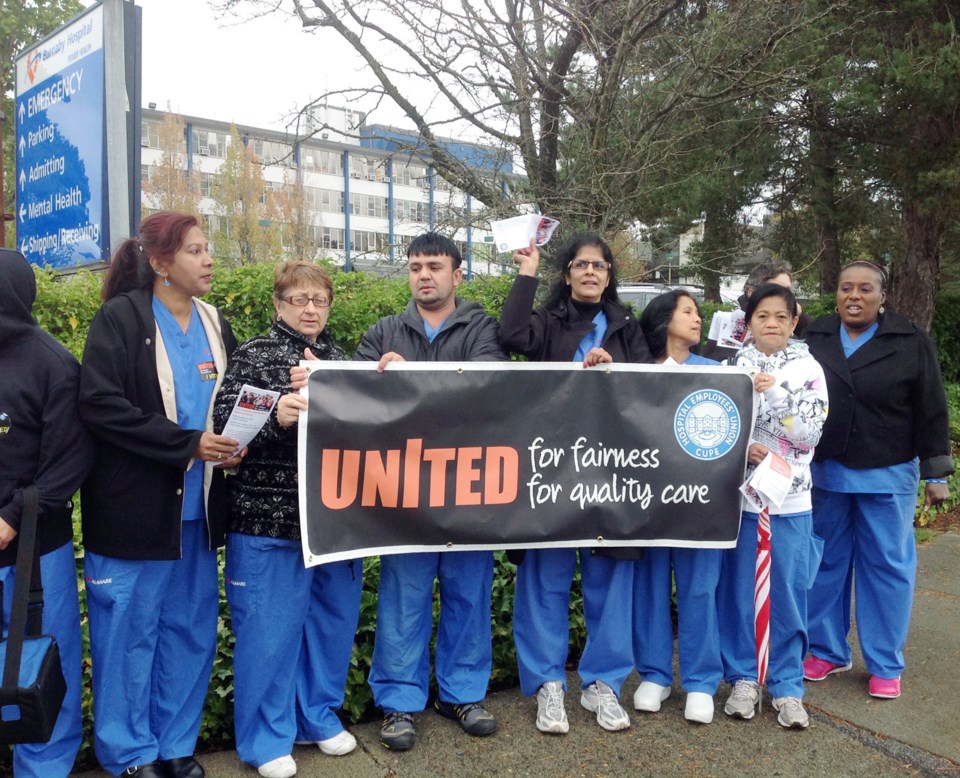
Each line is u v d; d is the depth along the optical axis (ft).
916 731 11.51
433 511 10.75
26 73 22.93
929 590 17.60
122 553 9.21
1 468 8.70
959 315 43.55
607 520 11.27
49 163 21.74
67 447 8.92
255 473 9.97
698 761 10.57
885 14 32.14
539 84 21.02
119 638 9.32
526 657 11.59
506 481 11.01
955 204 34.86
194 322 10.09
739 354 12.50
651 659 12.01
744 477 11.64
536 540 11.07
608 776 10.19
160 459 9.04
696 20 24.14
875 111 32.55
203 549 9.94
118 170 18.25
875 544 12.66
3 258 8.82
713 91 22.71
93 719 9.88
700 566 11.65
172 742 9.83
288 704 10.23
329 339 11.09
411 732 10.70
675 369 11.44
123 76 18.29
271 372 10.02
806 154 39.73
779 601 11.63
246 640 9.96
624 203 21.48
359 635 12.16
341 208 121.29
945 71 30.25
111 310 9.26
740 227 43.80
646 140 21.17
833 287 46.42
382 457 10.53
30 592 8.61
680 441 11.44
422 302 11.38
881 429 12.57
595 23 20.25
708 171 30.14
